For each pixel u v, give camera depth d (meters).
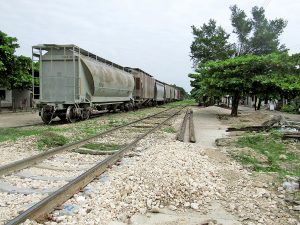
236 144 12.61
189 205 5.88
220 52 53.16
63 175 7.60
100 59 25.98
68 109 19.88
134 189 6.37
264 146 12.40
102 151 10.21
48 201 5.30
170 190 6.38
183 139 13.67
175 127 18.66
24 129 16.36
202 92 30.30
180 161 8.66
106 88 24.66
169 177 7.04
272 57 24.72
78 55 20.36
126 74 31.56
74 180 6.33
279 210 5.79
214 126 20.23
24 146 10.98
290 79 23.77
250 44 54.00
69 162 8.95
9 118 25.27
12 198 5.96
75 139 13.23
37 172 7.80
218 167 8.73
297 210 5.82
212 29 58.44
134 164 8.55
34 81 21.12
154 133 15.13
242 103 77.50
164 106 54.34
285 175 8.16
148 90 43.50
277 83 23.19
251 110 43.69
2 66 30.23
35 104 20.45
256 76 24.36
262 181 7.52
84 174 6.78
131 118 24.53
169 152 10.01
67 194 5.93
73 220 4.98
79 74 20.36
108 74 24.88
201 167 8.34
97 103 24.45
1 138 12.88
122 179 7.01
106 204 5.64
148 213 5.50
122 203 5.71
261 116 28.17
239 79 24.78
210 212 5.66
